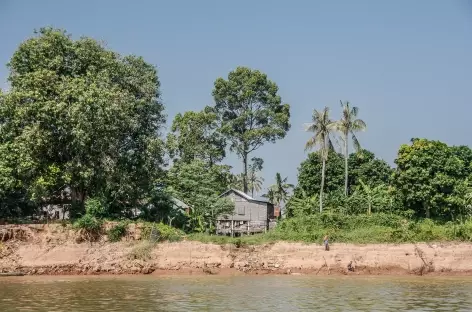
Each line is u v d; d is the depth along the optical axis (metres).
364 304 33.41
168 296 36.72
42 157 54.81
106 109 54.72
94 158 56.28
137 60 65.81
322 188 70.19
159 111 65.50
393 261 52.94
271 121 95.88
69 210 59.09
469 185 66.56
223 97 96.69
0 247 51.94
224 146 97.50
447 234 55.97
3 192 55.22
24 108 52.97
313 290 40.31
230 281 46.41
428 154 66.38
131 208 64.00
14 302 33.81
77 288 41.19
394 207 66.38
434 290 40.62
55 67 57.22
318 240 55.62
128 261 52.06
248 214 85.31
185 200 73.19
